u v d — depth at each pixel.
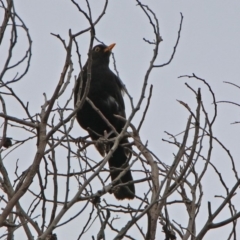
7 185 9.39
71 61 9.38
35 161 8.35
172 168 9.07
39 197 9.57
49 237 8.24
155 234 8.75
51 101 8.77
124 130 9.23
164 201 9.12
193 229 8.96
